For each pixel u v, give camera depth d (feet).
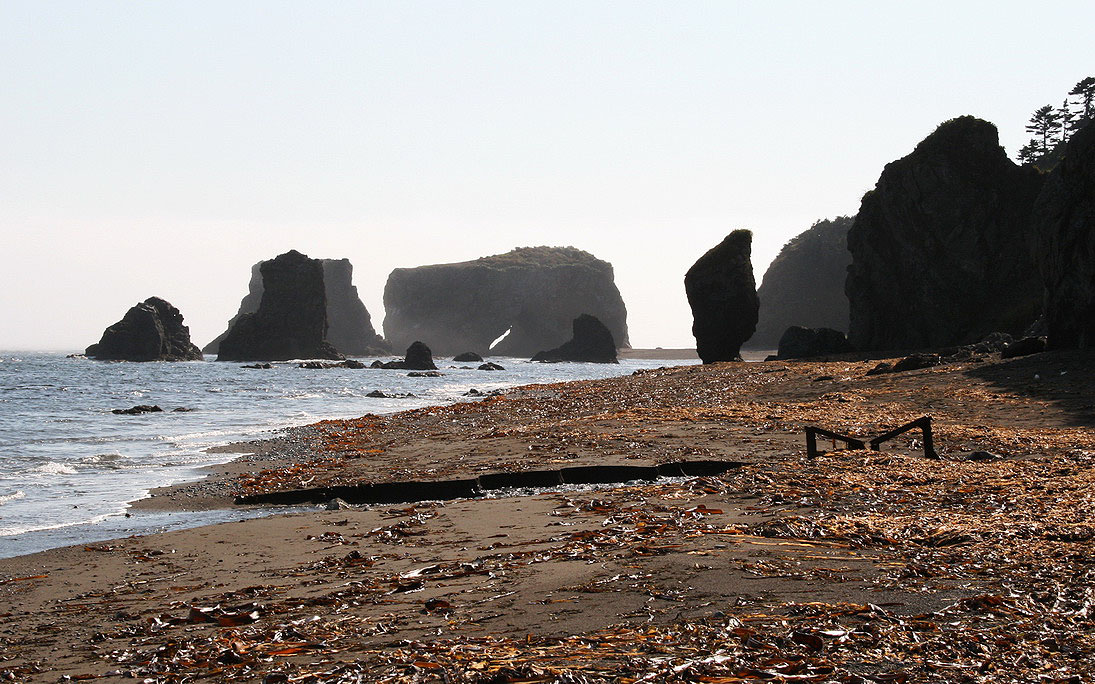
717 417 84.64
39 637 25.76
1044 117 433.48
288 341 630.74
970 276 262.26
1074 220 130.21
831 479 45.03
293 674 19.33
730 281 311.47
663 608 22.24
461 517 42.98
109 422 135.85
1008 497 37.65
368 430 106.22
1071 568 24.75
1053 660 17.60
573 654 18.93
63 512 55.26
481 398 204.33
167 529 49.39
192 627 25.53
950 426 74.18
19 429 121.29
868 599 22.26
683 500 42.42
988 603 21.39
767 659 17.93
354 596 27.20
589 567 27.84
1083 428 70.03
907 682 16.58
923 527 31.86
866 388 111.34
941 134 269.44
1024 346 129.49
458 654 19.45
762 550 28.55
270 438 103.45
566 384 200.44
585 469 60.64
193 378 332.19
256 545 40.06
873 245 282.56
